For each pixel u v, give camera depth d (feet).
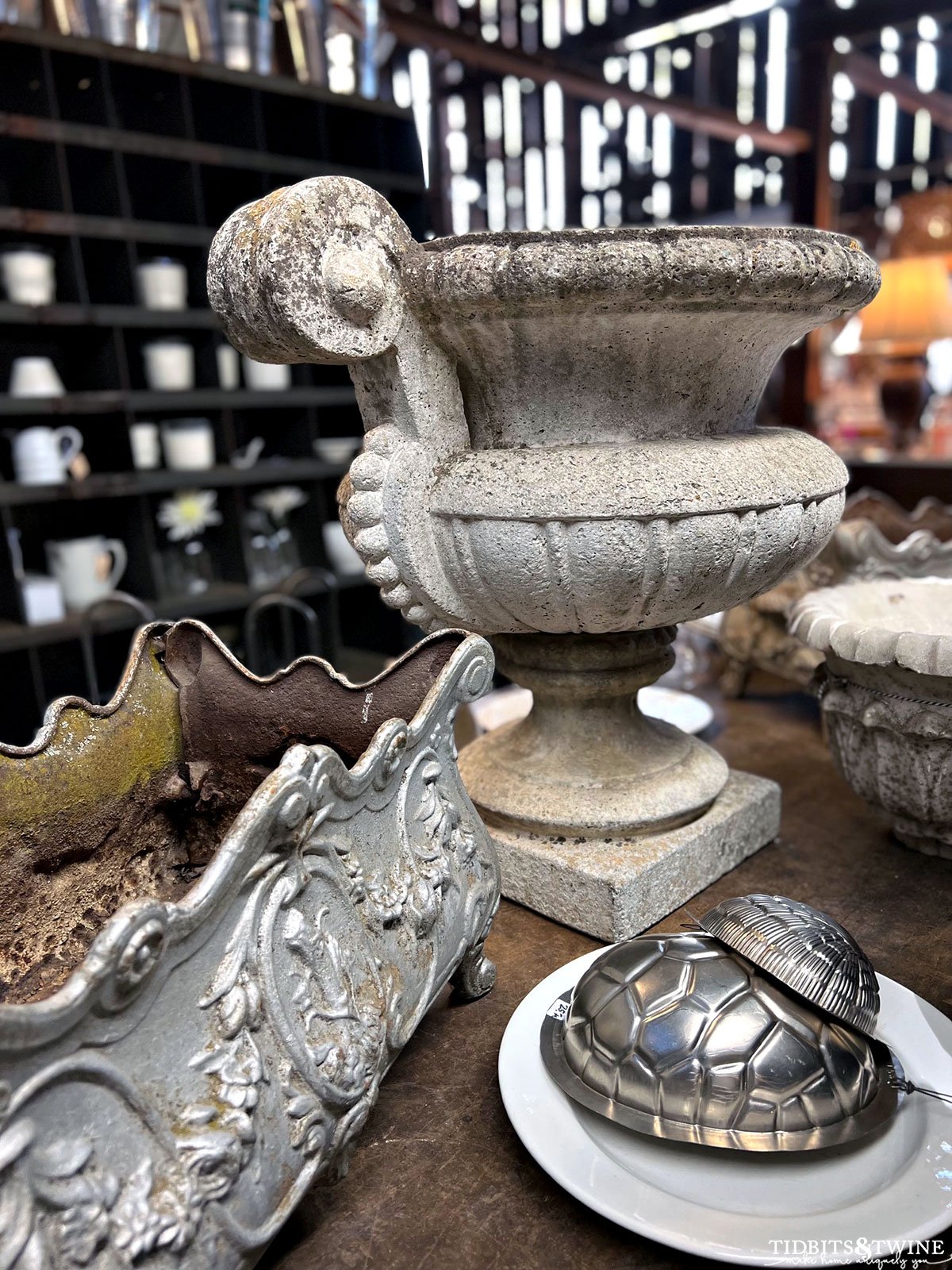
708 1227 1.81
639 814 3.27
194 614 7.90
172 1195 1.53
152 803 2.98
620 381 2.86
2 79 6.79
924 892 3.36
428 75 11.21
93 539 7.44
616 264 2.46
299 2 7.87
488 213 12.75
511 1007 2.79
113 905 2.89
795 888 3.43
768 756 4.70
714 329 2.75
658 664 3.50
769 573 3.00
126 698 2.86
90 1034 1.46
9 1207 1.33
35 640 7.02
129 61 6.93
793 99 11.10
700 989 2.07
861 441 9.82
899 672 3.09
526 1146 2.06
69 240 6.94
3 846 2.58
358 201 2.72
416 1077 2.52
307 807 1.84
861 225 10.61
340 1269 1.95
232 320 2.77
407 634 9.62
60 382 7.79
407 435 2.98
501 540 2.80
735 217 12.34
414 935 2.26
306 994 1.85
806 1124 1.93
